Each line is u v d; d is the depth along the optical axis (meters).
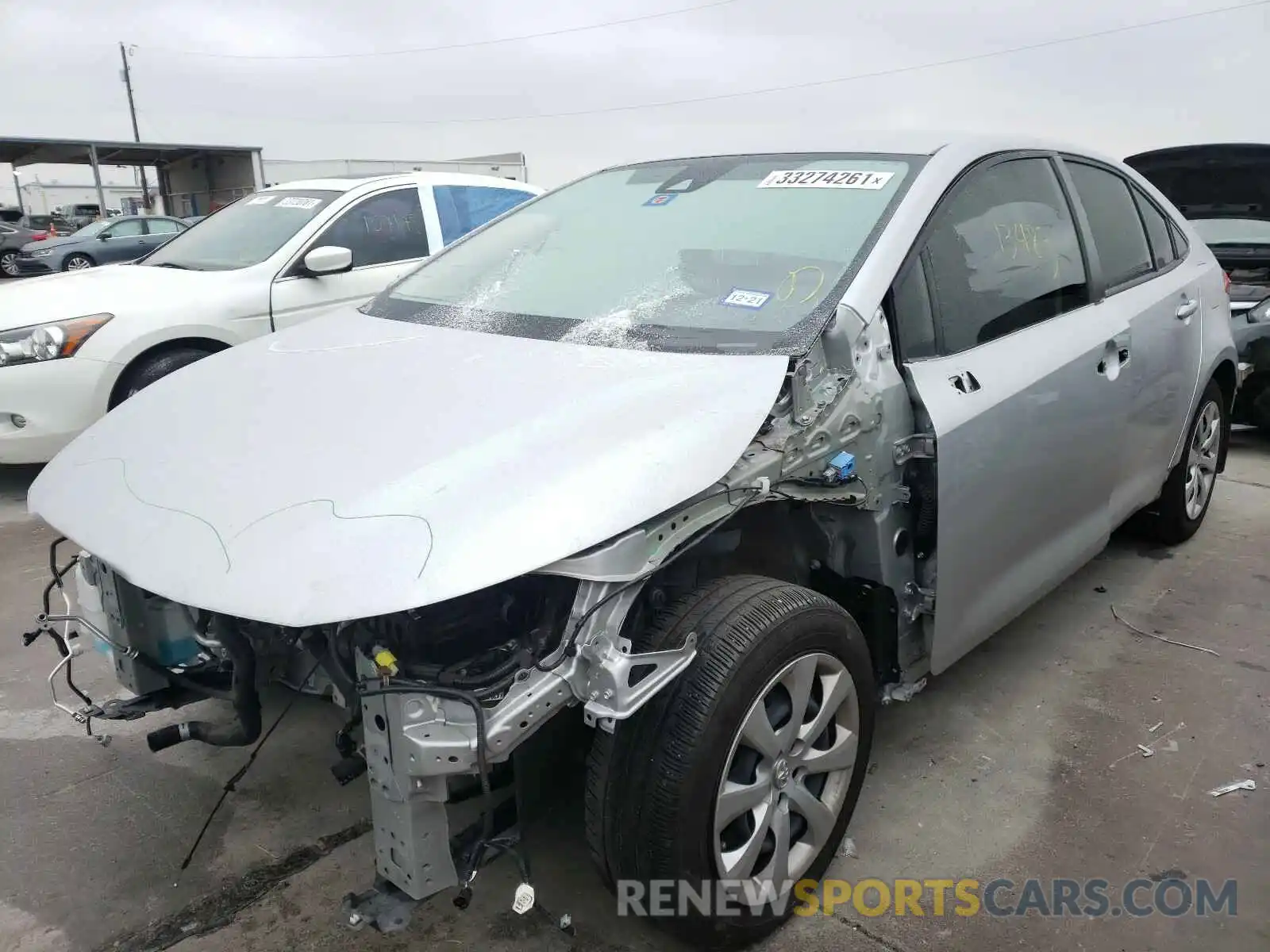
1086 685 3.30
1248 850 2.48
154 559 1.84
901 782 2.77
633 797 1.86
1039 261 3.02
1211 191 7.06
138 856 2.47
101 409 5.15
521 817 2.03
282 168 25.12
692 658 1.88
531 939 2.18
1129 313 3.36
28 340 4.97
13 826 2.58
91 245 19.33
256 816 2.62
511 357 2.41
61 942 2.19
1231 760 2.87
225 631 2.05
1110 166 3.71
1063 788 2.74
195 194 25.92
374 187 6.41
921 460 2.41
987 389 2.57
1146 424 3.53
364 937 2.20
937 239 2.61
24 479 5.86
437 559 1.66
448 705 1.67
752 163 3.11
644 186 3.25
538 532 1.71
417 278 3.30
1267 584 4.10
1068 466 2.97
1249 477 5.69
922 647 2.56
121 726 3.07
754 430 2.01
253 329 5.67
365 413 2.18
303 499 1.86
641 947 2.15
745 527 2.34
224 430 2.25
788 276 2.48
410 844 1.73
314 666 2.14
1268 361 6.05
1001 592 2.78
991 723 3.07
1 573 4.32
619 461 1.86
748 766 2.02
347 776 2.04
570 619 1.76
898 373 2.38
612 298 2.67
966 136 2.99
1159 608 3.88
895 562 2.41
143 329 5.23
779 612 2.00
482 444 1.95
